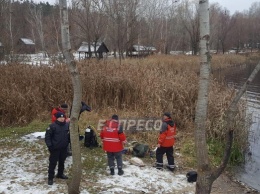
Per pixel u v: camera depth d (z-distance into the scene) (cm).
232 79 2741
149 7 3725
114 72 1258
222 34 5550
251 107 1582
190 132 1000
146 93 1121
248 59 4591
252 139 1082
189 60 2616
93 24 2350
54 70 1233
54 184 600
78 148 485
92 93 1153
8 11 3291
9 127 998
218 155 871
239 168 845
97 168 701
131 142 893
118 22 2394
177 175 707
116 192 583
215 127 950
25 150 791
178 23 5116
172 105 1041
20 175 640
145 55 3178
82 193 571
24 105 1048
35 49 4406
